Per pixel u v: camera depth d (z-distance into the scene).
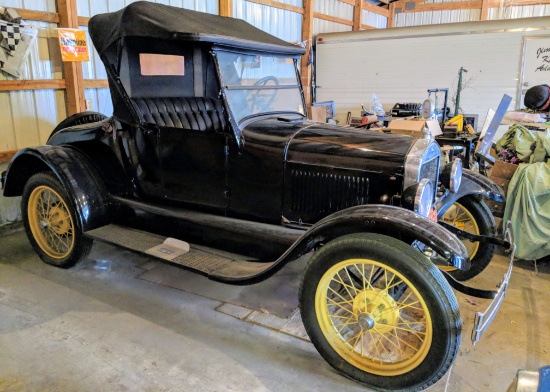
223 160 2.54
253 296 2.77
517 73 6.84
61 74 4.09
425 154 2.19
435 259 3.06
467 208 2.99
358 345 2.17
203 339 2.31
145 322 2.46
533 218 3.08
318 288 1.99
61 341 2.27
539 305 2.70
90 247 3.03
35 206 3.12
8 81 3.68
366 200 2.26
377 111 6.57
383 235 1.89
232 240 2.53
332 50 8.22
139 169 2.88
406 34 7.52
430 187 2.22
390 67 7.79
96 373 2.03
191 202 2.74
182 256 2.45
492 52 6.95
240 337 2.33
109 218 2.99
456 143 4.91
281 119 2.79
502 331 2.43
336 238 1.96
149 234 2.81
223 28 2.73
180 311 2.58
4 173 3.18
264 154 2.43
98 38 2.72
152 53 2.83
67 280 2.96
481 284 2.98
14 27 3.60
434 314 1.74
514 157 3.57
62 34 3.91
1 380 1.97
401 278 1.81
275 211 2.49
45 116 4.03
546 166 3.17
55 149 3.00
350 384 1.99
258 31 3.11
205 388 1.95
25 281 2.93
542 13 9.52
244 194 2.54
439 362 1.76
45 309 2.57
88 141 3.00
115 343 2.26
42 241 3.16
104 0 4.34
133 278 3.00
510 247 2.40
